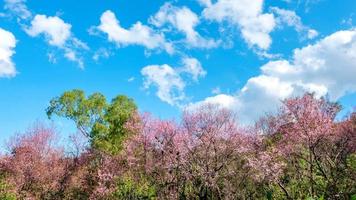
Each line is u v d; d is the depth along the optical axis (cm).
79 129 4403
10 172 4050
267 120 3600
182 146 3391
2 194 3728
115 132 4097
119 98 4266
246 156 3281
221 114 3422
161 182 3512
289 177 3203
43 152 4250
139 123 3912
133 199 3566
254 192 3269
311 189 2861
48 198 4059
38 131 4281
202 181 3241
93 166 4091
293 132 3002
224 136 3372
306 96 3048
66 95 4372
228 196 3180
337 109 3073
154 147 3603
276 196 3103
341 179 2878
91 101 4403
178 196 3384
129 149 3750
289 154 3059
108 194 3653
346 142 3064
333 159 3105
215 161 3288
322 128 2898
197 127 3388
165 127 3481
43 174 4097
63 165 4259
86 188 4016
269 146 3428
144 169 3641
